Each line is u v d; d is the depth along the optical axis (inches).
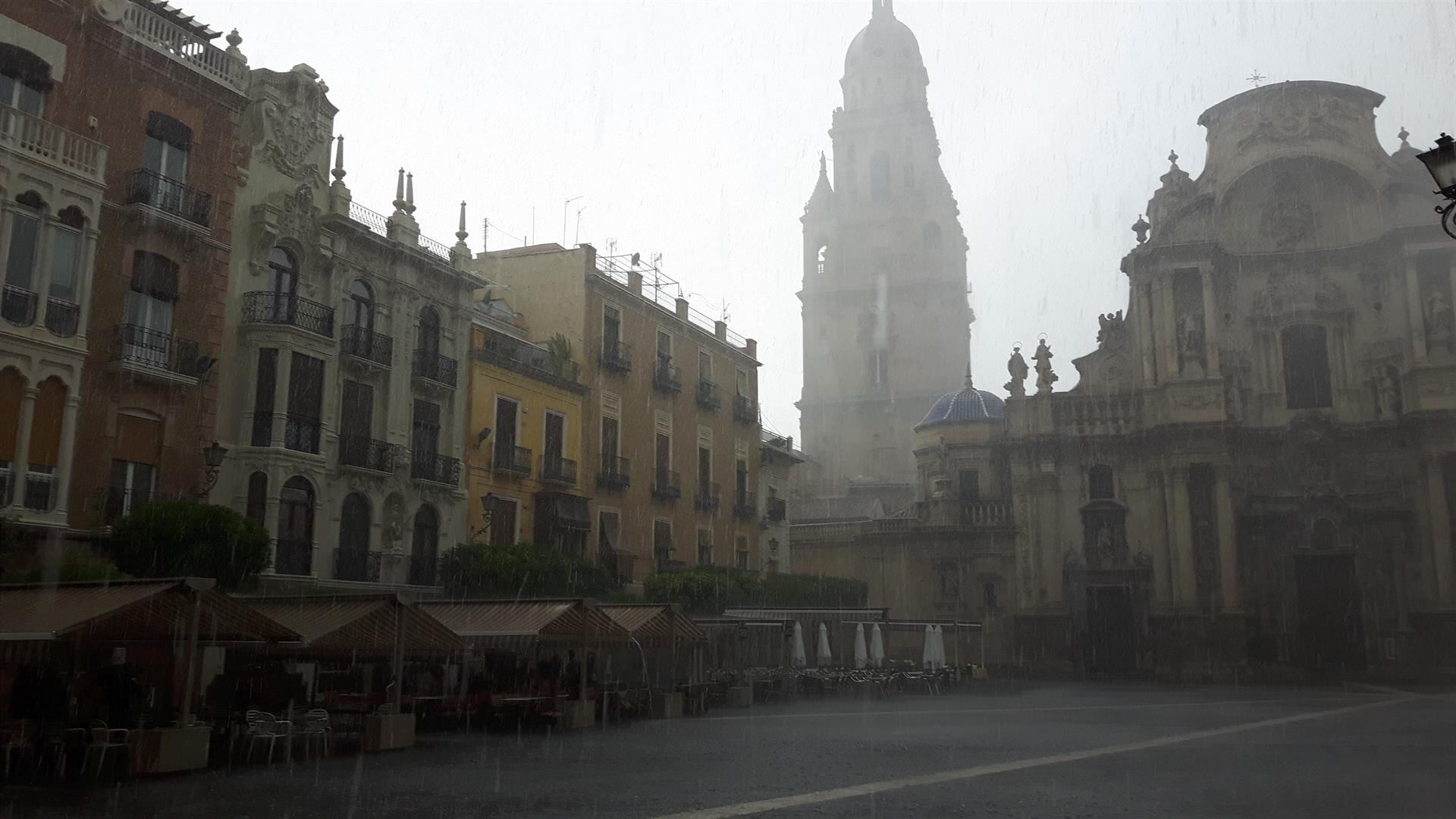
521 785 682.8
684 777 724.7
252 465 1200.8
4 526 903.7
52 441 987.3
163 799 620.1
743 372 2431.1
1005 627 2487.7
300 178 1321.4
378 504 1363.2
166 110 1145.4
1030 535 2410.2
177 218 1123.3
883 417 4030.5
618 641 1222.9
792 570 2751.0
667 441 2068.2
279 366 1225.4
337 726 979.3
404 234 1471.5
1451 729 1135.6
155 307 1121.4
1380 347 2289.6
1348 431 2249.0
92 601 724.7
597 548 1818.4
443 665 1273.4
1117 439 2383.1
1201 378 2315.5
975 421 2733.8
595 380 1856.5
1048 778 733.3
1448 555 2107.5
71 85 1052.5
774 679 1568.7
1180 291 2384.4
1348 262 2341.3
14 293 960.9
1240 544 2292.1
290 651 1082.7
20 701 809.5
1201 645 2210.9
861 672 1712.6
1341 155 2336.4
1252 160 2372.0
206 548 981.8
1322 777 748.0
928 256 4124.0
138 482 1088.2
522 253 1914.4
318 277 1331.2
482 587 1437.0
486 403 1588.3
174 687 1001.5
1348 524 2229.3
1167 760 845.2
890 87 4296.3
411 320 1464.1
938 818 572.1
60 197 1000.9
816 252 4264.3
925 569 2581.2
